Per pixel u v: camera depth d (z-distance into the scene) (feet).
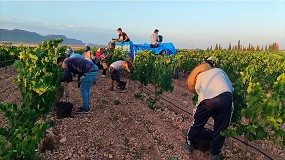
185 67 66.13
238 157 21.58
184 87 51.06
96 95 37.24
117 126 26.32
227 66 53.88
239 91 21.52
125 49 62.23
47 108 22.54
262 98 18.11
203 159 21.08
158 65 38.50
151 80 40.06
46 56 27.37
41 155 19.40
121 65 40.57
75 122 26.20
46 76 23.00
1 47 65.26
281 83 17.83
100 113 29.48
